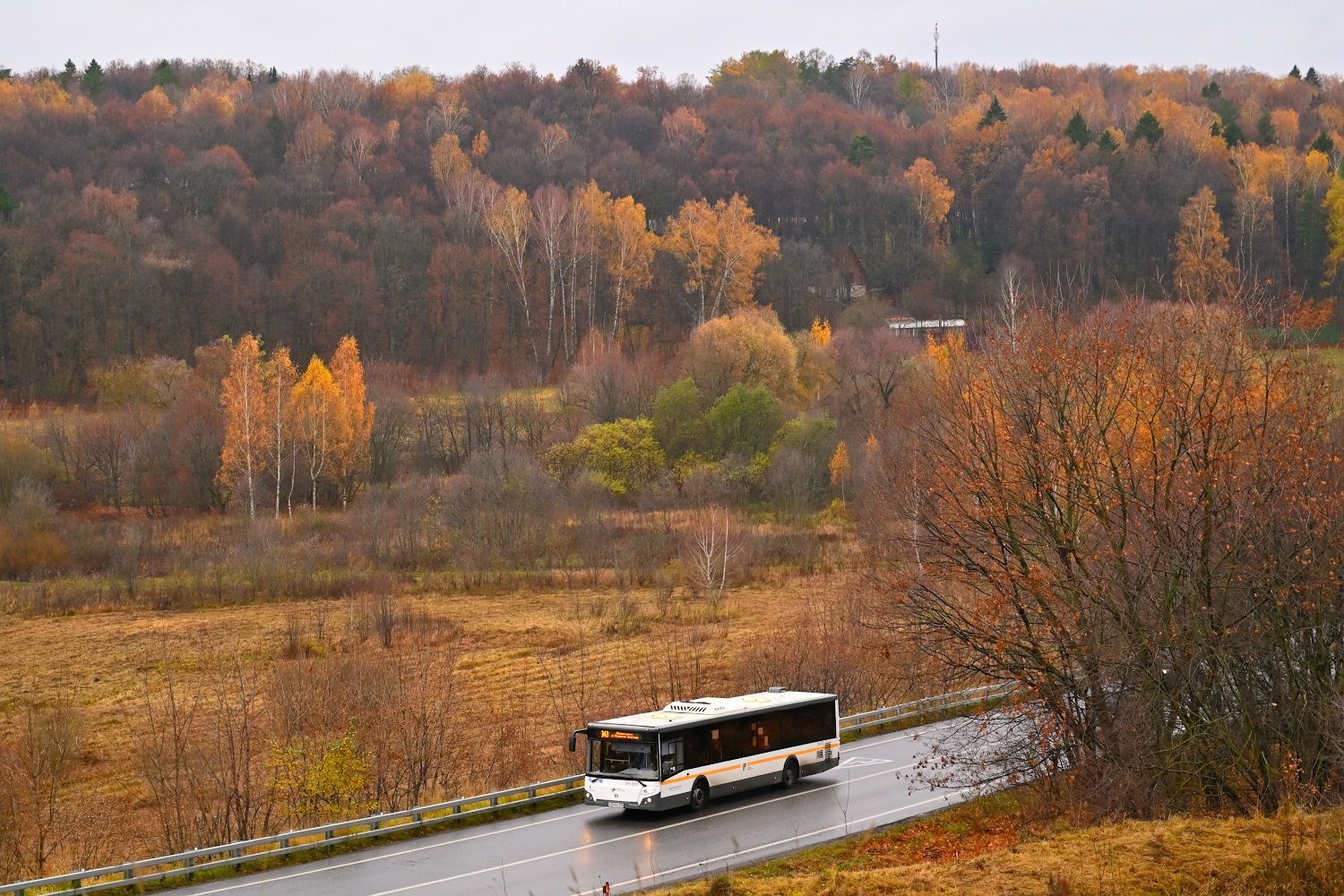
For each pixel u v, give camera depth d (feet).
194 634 230.89
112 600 263.70
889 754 142.61
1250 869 69.87
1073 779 100.99
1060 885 70.23
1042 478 100.89
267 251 591.37
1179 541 94.99
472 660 204.95
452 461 404.36
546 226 576.61
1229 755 94.99
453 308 572.92
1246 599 95.14
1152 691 95.55
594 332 514.68
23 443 352.28
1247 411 94.53
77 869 107.24
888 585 112.27
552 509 318.86
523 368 548.31
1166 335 102.58
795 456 351.05
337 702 141.49
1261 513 92.22
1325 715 92.02
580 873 92.73
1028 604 101.35
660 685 183.11
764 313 490.49
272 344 537.24
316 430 357.41
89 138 655.76
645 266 577.02
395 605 240.53
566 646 216.95
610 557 299.79
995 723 112.68
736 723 121.60
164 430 374.02
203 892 91.56
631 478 365.20
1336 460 91.45
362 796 126.82
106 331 497.87
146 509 362.94
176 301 532.32
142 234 547.49
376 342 556.10
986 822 105.70
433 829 111.04
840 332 459.73
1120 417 103.30
